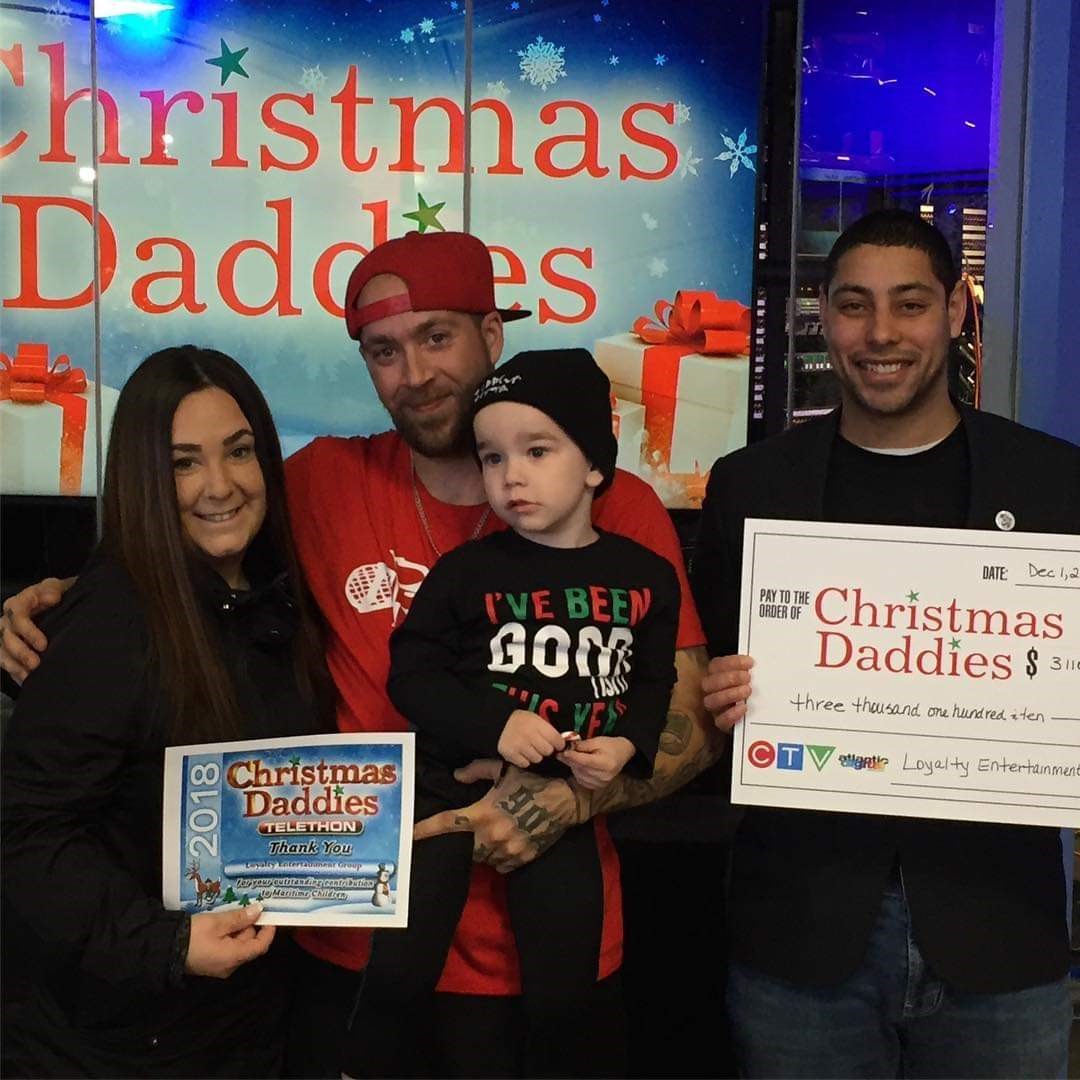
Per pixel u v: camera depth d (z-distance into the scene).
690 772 1.46
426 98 2.28
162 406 1.31
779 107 2.28
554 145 2.29
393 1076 1.38
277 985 1.45
